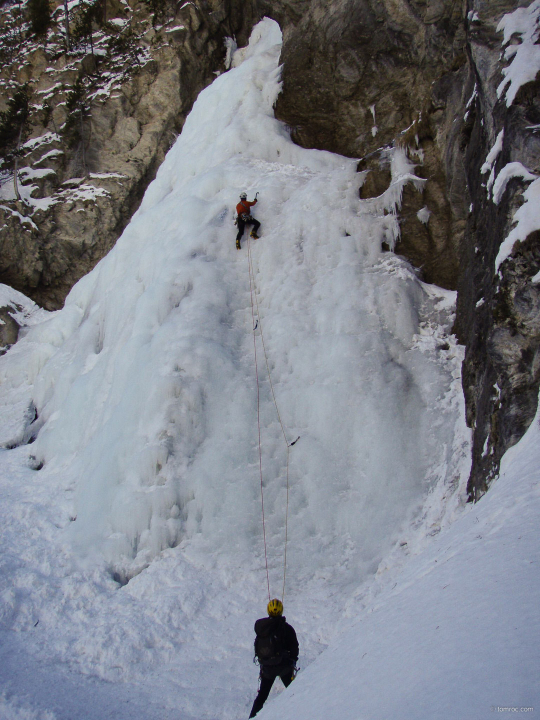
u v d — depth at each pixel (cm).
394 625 386
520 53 805
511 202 730
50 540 945
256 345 1084
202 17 2209
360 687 310
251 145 1507
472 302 947
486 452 735
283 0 1596
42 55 2247
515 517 450
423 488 864
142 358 1088
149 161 2105
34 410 1434
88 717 591
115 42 2223
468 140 1012
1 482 1147
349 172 1286
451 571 422
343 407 955
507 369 679
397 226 1181
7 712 588
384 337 1041
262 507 888
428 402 953
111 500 929
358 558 822
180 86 2142
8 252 1936
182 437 959
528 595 295
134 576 845
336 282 1119
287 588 801
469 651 267
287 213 1256
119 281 1422
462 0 1081
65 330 1625
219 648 711
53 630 755
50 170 2066
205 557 846
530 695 204
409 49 1377
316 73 1542
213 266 1195
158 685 658
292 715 353
